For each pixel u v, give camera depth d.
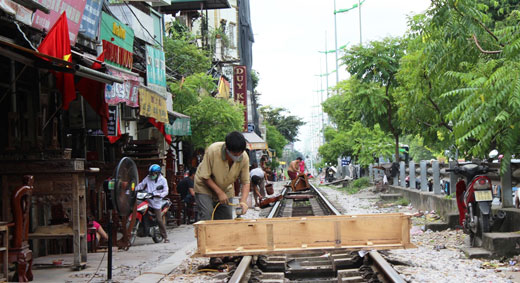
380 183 24.11
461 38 8.92
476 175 8.45
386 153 29.50
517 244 7.68
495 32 9.03
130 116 16.45
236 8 50.50
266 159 60.94
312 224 6.82
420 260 7.69
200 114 24.47
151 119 16.55
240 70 44.41
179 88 24.66
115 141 14.27
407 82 13.96
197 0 35.06
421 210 14.98
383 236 6.81
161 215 12.02
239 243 6.92
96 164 11.98
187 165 30.94
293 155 151.62
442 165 13.59
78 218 8.13
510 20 10.52
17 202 7.04
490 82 7.64
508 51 7.86
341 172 49.03
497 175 10.09
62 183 8.02
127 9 19.28
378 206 17.72
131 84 12.55
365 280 6.39
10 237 7.76
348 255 7.86
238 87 44.44
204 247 6.90
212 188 7.64
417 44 12.78
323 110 38.66
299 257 8.62
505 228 8.91
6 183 8.03
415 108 13.41
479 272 6.81
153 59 18.41
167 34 33.97
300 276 7.49
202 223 6.93
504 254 7.70
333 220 6.80
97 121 13.15
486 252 7.78
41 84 10.91
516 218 8.44
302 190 22.20
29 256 7.19
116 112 13.23
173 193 16.02
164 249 10.87
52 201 8.06
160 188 12.09
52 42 8.20
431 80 11.70
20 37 7.85
